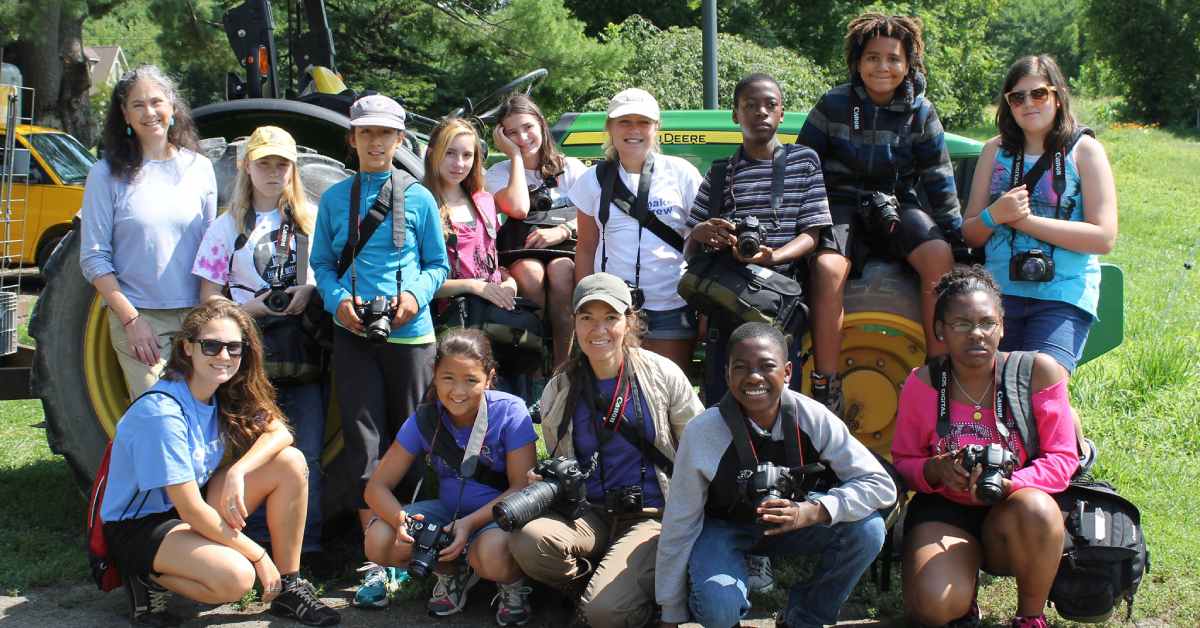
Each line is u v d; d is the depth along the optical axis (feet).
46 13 52.54
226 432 13.03
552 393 13.17
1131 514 12.37
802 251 14.25
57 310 15.46
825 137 15.20
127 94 14.56
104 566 12.97
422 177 17.43
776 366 11.66
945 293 12.48
